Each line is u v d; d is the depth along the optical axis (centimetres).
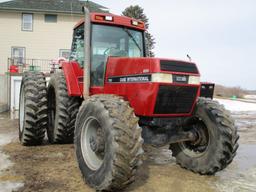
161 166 541
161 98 423
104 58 541
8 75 1648
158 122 444
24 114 641
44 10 2262
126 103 404
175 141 469
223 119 459
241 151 723
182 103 448
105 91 494
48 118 672
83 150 435
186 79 437
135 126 378
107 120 380
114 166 363
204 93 924
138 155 368
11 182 440
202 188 434
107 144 376
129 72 449
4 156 586
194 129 496
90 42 531
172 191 418
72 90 571
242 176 502
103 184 381
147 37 603
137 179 461
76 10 2295
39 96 634
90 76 526
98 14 542
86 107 430
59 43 2331
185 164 513
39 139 649
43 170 495
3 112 1495
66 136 632
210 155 468
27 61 2294
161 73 413
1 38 2281
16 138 779
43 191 406
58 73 661
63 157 573
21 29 2297
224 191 427
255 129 1105
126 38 571
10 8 2241
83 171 428
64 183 435
